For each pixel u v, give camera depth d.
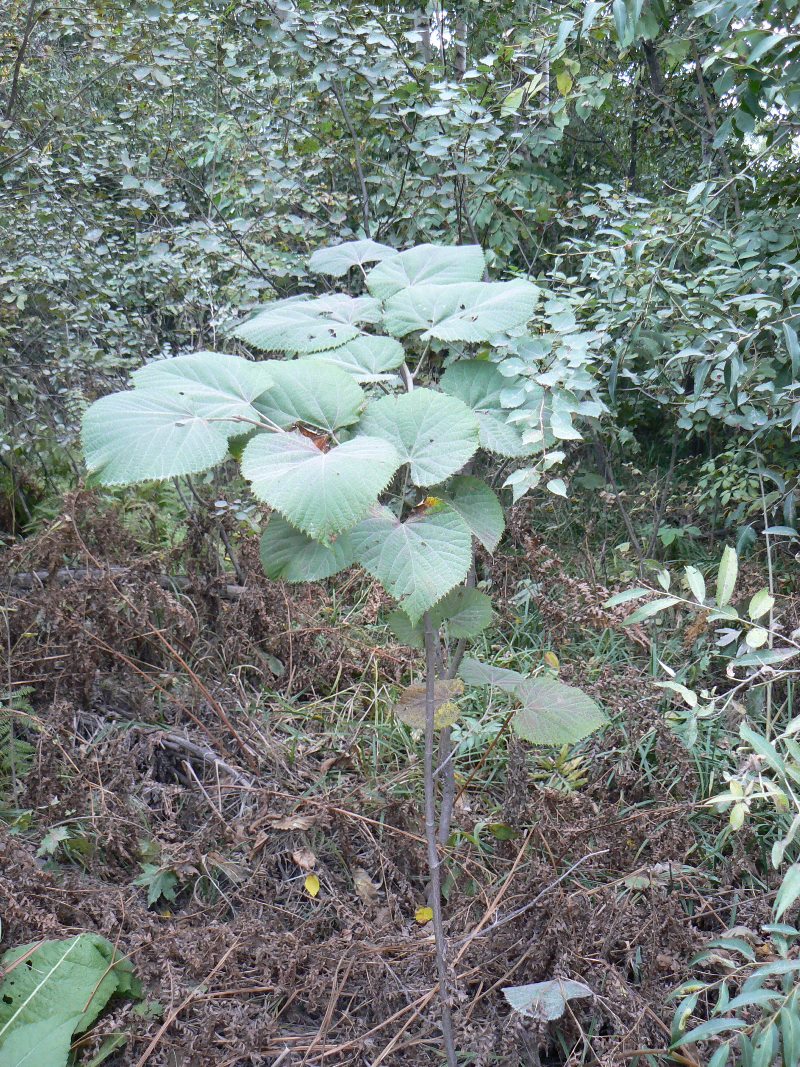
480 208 3.59
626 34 2.45
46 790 2.25
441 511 1.54
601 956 1.83
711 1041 1.67
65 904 1.92
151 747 2.51
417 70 3.44
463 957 1.88
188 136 4.16
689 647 2.87
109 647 2.73
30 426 3.75
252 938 1.86
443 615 1.77
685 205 3.37
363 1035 1.73
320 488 1.36
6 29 3.76
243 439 1.63
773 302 2.70
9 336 3.63
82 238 3.50
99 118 3.77
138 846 2.17
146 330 3.63
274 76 3.56
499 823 2.15
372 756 2.62
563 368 2.03
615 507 4.06
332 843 2.26
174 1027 1.74
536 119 3.49
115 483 1.42
